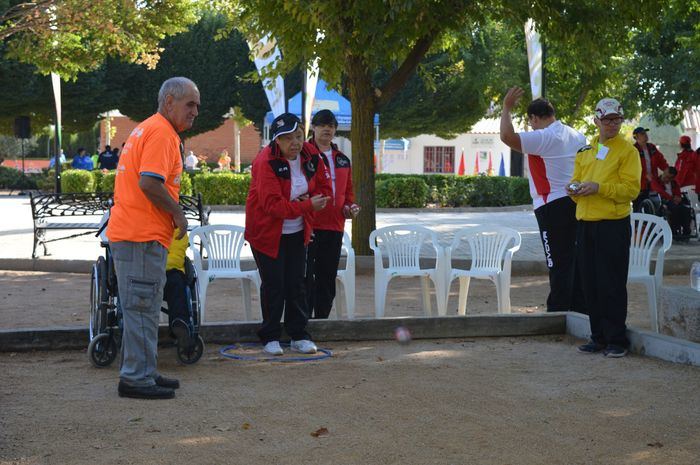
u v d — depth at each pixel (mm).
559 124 8875
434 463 4992
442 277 9805
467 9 13227
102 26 21047
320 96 28297
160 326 8055
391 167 63531
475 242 10016
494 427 5668
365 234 14219
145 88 43938
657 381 6910
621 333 7844
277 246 7766
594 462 5027
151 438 5383
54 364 7453
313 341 8492
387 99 14039
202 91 44562
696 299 8031
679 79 27922
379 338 8609
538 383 6844
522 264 14203
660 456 5129
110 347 7352
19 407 6051
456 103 43625
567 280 9070
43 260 14141
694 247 16922
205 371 7234
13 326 9461
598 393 6535
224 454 5105
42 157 71000
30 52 23125
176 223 6305
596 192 7570
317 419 5824
